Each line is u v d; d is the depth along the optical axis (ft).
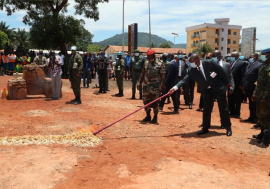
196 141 17.89
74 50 30.71
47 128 20.12
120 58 40.52
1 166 12.49
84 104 31.89
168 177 11.91
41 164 12.81
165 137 18.83
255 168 13.50
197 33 276.62
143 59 37.58
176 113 28.60
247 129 21.81
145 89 22.99
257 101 18.40
